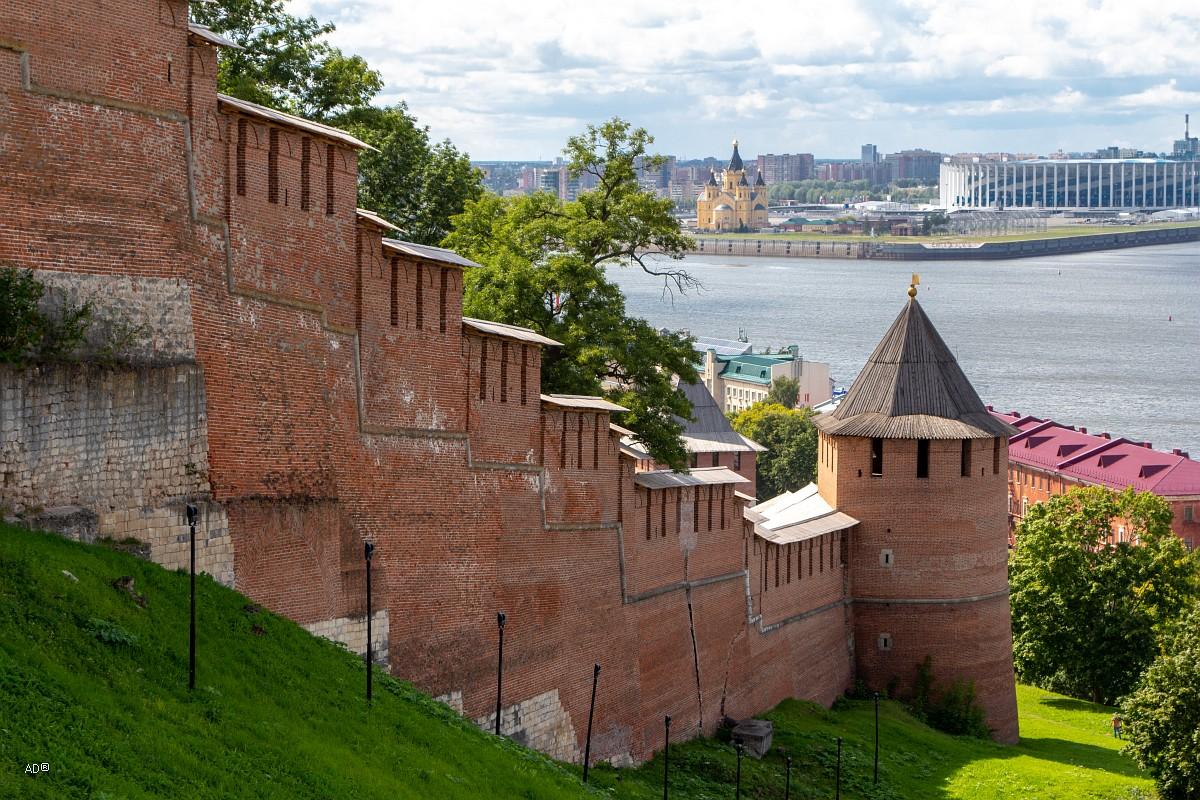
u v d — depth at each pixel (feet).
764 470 515.91
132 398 114.11
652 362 203.82
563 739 162.91
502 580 154.71
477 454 152.05
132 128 115.44
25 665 91.30
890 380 236.63
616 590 172.86
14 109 107.34
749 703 201.98
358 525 136.87
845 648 232.53
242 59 204.85
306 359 131.03
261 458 125.90
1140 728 204.23
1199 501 470.39
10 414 105.40
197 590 115.65
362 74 217.97
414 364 144.15
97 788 83.20
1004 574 239.30
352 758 107.24
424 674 143.84
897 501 232.94
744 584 201.57
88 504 110.73
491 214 216.74
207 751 94.99
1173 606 285.84
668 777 172.04
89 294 111.86
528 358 159.02
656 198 212.23
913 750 209.36
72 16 111.04
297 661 117.60
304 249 131.13
